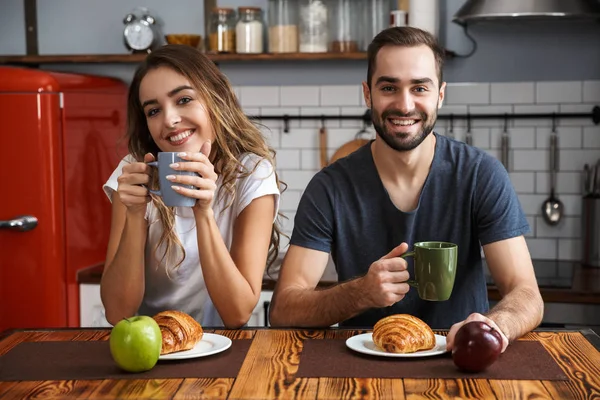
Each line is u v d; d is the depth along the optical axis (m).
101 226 4.06
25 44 4.47
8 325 3.77
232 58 4.04
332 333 2.08
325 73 4.26
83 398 1.61
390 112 2.36
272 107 4.30
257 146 2.50
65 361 1.85
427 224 2.52
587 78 4.10
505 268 2.41
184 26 4.36
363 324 2.52
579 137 4.11
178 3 4.36
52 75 3.73
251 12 4.09
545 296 3.49
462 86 4.17
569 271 3.86
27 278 3.74
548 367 1.77
